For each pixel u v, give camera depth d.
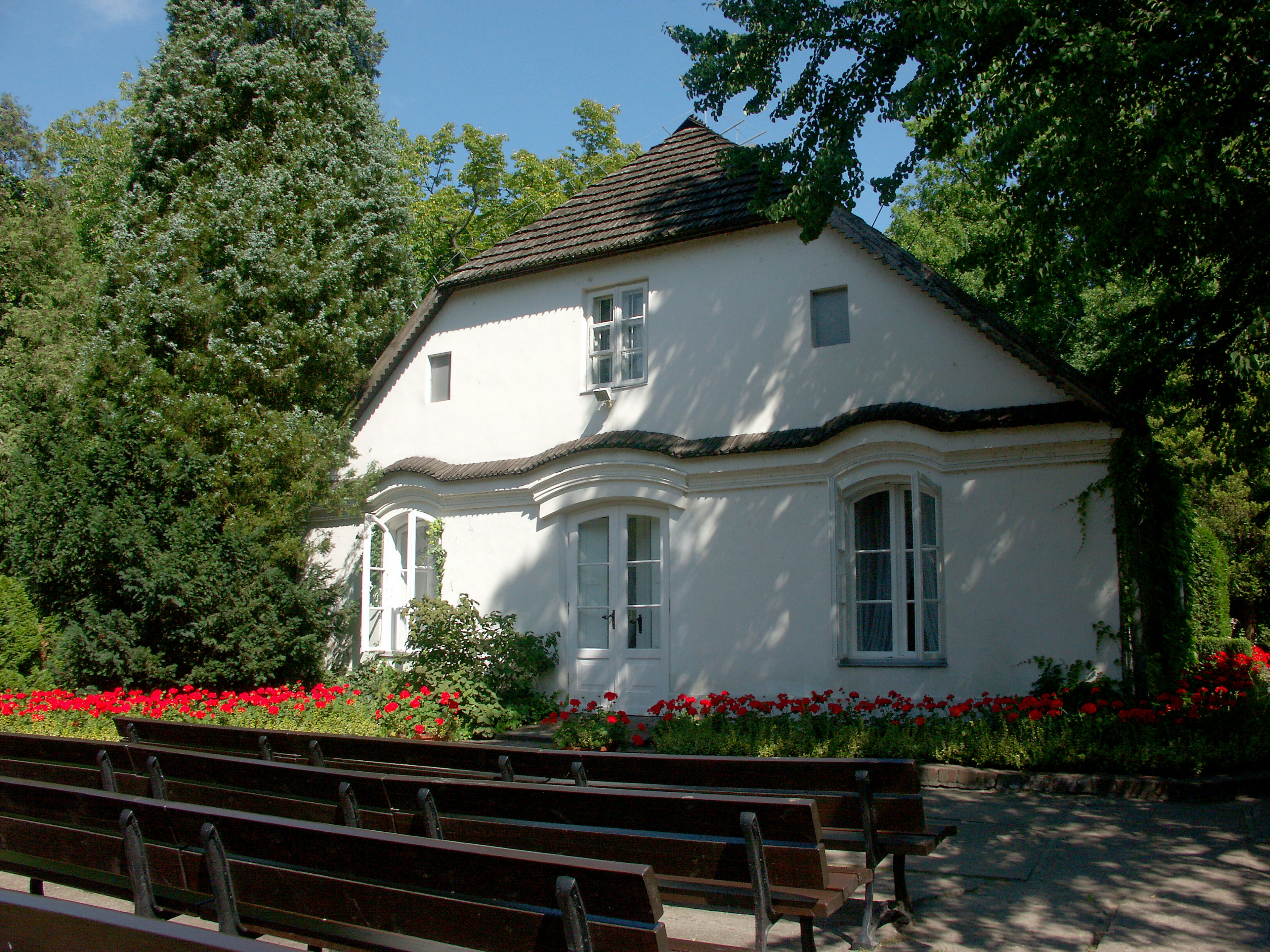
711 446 11.83
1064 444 9.77
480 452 14.29
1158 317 9.49
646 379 12.84
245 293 15.03
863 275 11.35
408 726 10.92
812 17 9.46
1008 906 5.21
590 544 12.99
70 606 14.05
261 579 13.53
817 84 9.62
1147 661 9.50
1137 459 9.41
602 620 12.75
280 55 17.09
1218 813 7.12
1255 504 19.69
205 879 3.96
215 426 14.39
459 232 32.34
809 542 11.16
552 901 3.18
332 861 3.66
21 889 6.00
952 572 10.22
